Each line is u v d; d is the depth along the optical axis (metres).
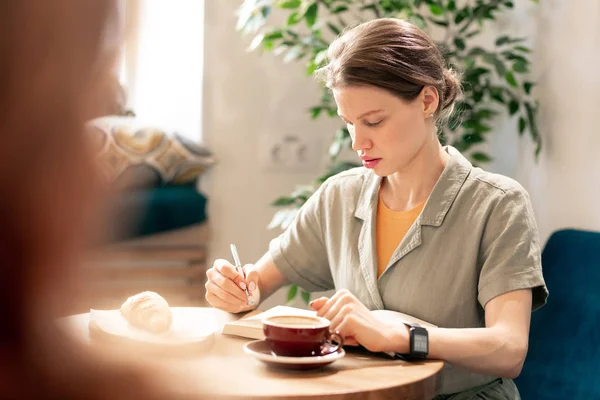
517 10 2.75
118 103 0.32
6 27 0.28
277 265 1.75
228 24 2.87
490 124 2.88
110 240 0.33
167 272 2.79
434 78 1.50
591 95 2.39
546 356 2.13
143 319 1.32
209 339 1.31
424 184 1.57
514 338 1.39
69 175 0.30
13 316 0.29
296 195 2.54
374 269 1.57
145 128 2.77
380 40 1.46
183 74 2.89
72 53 0.29
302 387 1.11
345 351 1.35
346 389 1.11
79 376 0.31
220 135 2.91
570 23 2.49
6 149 0.29
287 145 2.94
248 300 1.56
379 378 1.18
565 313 2.16
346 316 1.30
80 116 0.30
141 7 0.32
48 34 0.29
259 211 2.96
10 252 0.29
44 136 0.29
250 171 2.94
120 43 0.31
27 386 0.30
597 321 2.06
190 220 2.76
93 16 0.30
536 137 2.54
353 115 1.48
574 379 2.04
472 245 1.50
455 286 1.51
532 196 2.67
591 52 2.39
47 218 0.29
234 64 2.89
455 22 2.64
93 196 0.30
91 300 0.33
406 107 1.47
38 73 0.29
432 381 1.22
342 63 1.45
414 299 1.53
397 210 1.60
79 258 0.30
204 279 2.87
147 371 0.33
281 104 2.93
